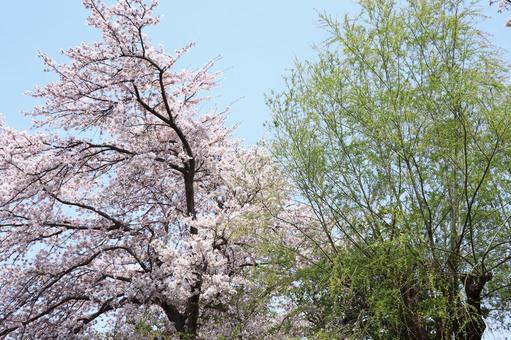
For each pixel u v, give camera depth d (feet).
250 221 34.88
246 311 37.24
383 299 26.25
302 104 30.89
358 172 30.22
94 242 43.83
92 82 43.16
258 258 39.11
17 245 41.55
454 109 27.35
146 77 42.65
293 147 30.66
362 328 28.89
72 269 40.34
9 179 42.24
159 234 45.16
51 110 43.21
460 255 27.07
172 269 38.17
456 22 28.22
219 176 46.60
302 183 31.32
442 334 26.18
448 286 26.63
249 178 38.65
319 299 31.42
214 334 38.60
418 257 26.30
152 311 39.99
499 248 28.96
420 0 29.55
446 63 28.55
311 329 32.55
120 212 46.83
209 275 38.50
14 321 40.32
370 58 30.17
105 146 43.45
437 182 29.01
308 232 33.73
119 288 39.73
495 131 26.43
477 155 28.12
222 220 39.40
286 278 31.35
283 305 35.37
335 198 30.40
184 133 46.75
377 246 27.50
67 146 43.32
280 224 36.35
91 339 38.78
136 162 42.27
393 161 29.40
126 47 41.01
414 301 27.37
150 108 42.91
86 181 46.24
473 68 28.30
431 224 27.91
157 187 47.98
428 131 28.48
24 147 42.57
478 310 27.53
